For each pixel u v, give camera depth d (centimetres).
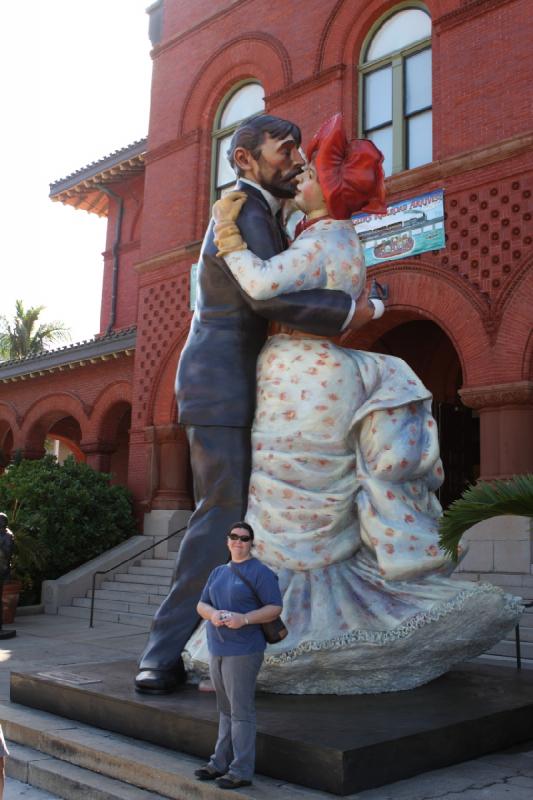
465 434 1645
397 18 1574
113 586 1570
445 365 1806
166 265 1909
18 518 1573
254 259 625
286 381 633
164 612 638
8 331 4112
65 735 574
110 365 2092
